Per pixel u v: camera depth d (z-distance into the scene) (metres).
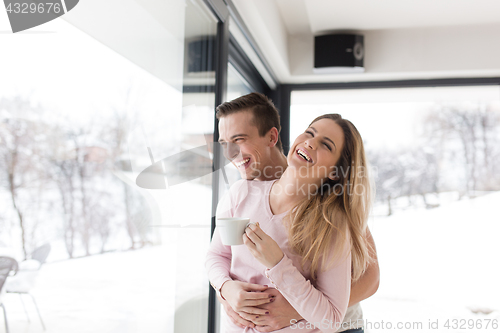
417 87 3.40
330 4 2.74
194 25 1.50
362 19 3.00
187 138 0.90
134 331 0.96
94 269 0.76
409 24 3.10
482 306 3.15
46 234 0.64
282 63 3.02
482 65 3.09
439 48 3.16
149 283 1.02
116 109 0.87
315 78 3.42
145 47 1.06
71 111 0.71
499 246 3.31
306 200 0.98
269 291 0.95
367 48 3.27
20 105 0.59
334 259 0.90
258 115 1.20
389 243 3.47
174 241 1.14
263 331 0.95
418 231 3.44
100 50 0.82
